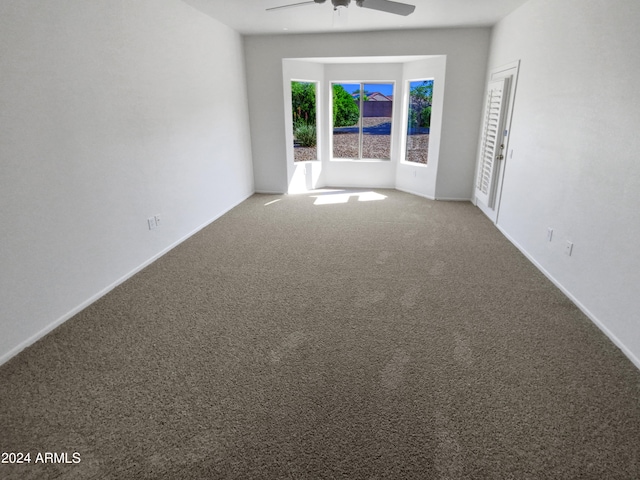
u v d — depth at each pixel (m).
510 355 2.28
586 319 2.67
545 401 1.91
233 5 4.21
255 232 4.64
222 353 2.33
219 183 5.26
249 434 1.73
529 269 3.52
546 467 1.56
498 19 4.89
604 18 2.57
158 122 3.75
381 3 3.36
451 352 2.31
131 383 2.07
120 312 2.81
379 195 6.58
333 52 5.80
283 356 2.29
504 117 4.59
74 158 2.72
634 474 1.53
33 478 1.52
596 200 2.62
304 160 7.10
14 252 2.29
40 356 2.30
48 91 2.48
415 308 2.84
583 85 2.82
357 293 3.08
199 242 4.30
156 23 3.64
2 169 2.19
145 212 3.61
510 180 4.38
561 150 3.15
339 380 2.08
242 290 3.15
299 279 3.34
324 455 1.62
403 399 1.94
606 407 1.87
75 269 2.78
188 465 1.58
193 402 1.93
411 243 4.22
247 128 6.24
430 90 6.27
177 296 3.05
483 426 1.77
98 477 1.53
